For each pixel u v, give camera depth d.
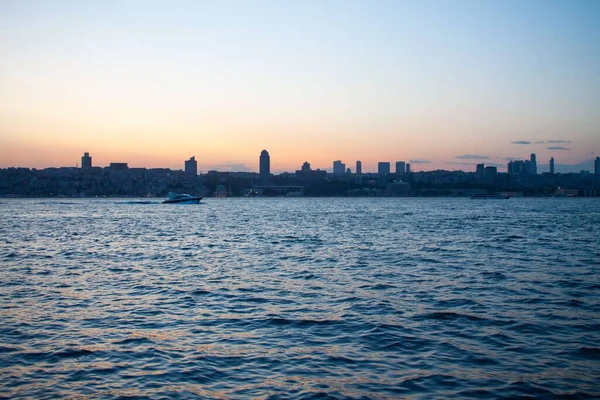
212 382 18.06
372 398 16.69
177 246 66.38
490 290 33.53
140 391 17.34
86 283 37.47
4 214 182.12
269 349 21.48
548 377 18.31
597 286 34.72
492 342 22.20
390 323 25.25
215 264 47.75
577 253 54.72
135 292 33.84
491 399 16.61
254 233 88.31
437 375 18.55
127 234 88.69
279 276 40.16
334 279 38.47
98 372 19.05
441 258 50.78
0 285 36.78
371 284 36.12
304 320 25.98
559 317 26.28
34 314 27.78
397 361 19.97
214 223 122.44
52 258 53.69
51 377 18.61
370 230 93.19
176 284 36.72
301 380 18.17
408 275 40.09
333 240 72.69
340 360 20.12
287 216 159.50
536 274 40.06
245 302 30.44
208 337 23.25
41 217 159.88
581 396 16.80
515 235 80.06
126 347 21.86
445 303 29.67
